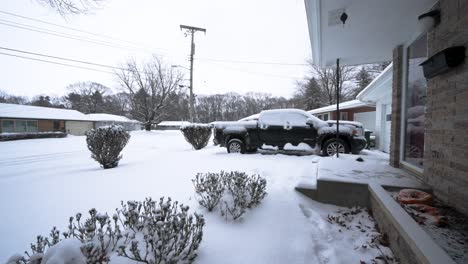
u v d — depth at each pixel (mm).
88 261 1373
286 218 2850
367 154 7793
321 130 7277
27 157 9883
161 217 1785
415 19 3375
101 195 3564
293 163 5918
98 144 5918
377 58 5418
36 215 2871
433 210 2318
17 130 26016
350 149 7055
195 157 7293
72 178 4734
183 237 1771
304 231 2566
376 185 3156
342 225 2842
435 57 2592
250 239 2301
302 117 7672
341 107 13477
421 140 3645
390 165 4551
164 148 12289
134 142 16328
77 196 3537
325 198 3492
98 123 34031
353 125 7297
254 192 3104
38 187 4062
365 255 2191
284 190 3797
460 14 2330
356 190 3334
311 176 4215
